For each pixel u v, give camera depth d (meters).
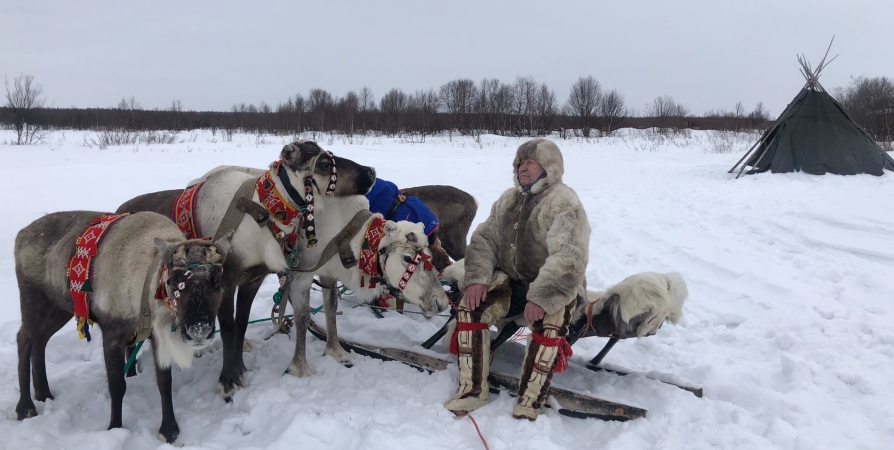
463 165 16.11
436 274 4.17
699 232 8.59
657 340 4.91
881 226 8.20
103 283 3.40
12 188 11.61
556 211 3.62
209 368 4.44
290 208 4.04
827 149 13.00
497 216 3.98
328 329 4.61
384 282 4.30
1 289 5.97
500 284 3.91
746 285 6.31
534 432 3.35
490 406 3.67
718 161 18.34
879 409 3.57
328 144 25.09
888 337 4.59
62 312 3.92
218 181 4.23
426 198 5.72
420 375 4.16
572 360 4.39
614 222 9.51
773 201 10.42
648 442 3.31
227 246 3.27
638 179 14.39
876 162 12.78
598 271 6.97
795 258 7.04
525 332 5.11
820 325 5.05
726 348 4.73
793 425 3.44
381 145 25.39
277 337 5.01
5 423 3.55
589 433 3.49
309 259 4.34
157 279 3.24
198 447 3.26
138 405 3.88
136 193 11.41
